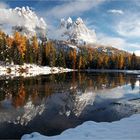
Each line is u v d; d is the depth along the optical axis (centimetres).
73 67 14112
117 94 3084
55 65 12244
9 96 2720
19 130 1480
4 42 8612
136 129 1308
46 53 11431
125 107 2253
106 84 4384
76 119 1766
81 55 14988
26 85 3831
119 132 1257
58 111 2012
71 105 2283
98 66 15800
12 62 8494
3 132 1439
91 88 3669
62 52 13725
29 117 1797
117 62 16125
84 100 2575
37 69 9325
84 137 1191
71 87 3725
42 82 4384
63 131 1389
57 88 3547
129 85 4312
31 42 11631
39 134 1340
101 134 1232
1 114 1875
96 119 1778
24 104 2281
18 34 9669
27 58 9944
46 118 1773
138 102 2530
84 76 6806
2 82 4175
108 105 2330
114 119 1791
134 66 16488
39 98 2625
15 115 1850
